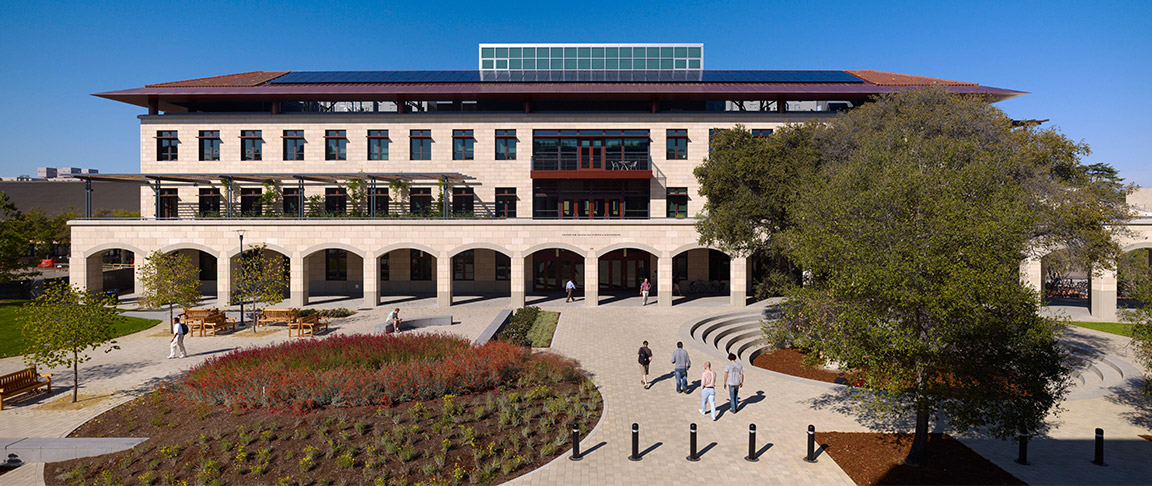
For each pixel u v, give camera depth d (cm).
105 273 3694
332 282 3691
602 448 1171
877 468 1073
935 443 1191
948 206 1018
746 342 2342
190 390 1358
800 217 1520
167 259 2481
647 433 1248
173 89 3522
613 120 3653
